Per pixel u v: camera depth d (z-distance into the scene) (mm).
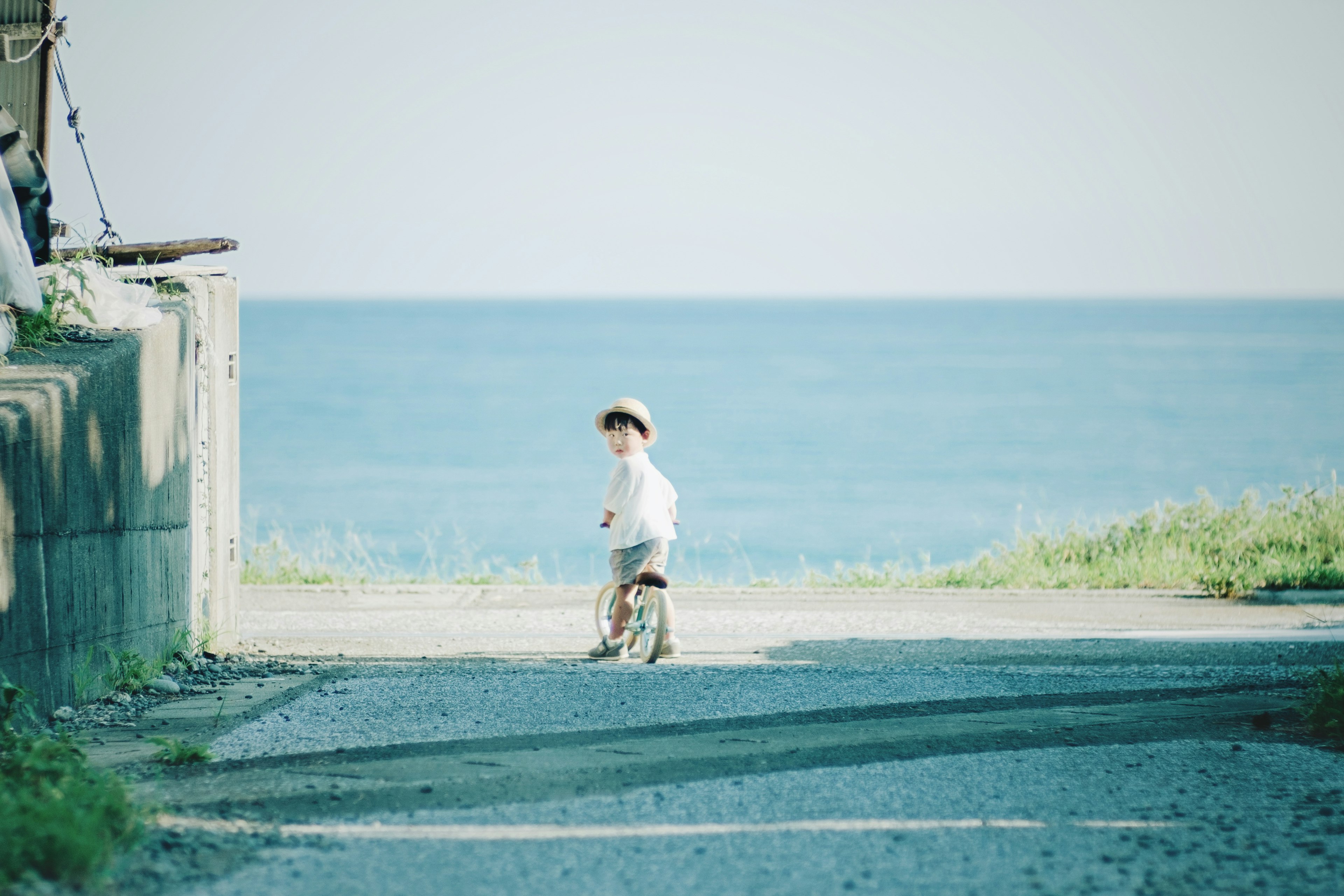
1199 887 10938
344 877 10789
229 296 23359
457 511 84688
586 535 73375
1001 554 37500
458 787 13758
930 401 190250
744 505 86062
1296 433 136625
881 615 29016
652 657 22906
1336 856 11742
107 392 17844
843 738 16297
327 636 25875
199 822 12242
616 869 11195
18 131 19484
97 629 17609
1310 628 26953
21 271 17781
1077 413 166625
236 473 23812
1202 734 16688
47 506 15938
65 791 11734
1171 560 34438
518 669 21062
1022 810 13195
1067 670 21594
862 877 11078
